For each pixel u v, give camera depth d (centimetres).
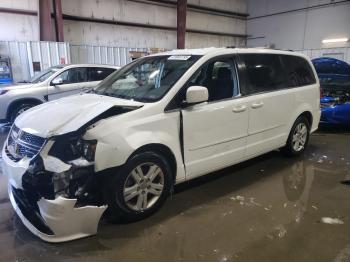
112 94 337
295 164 450
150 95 304
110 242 258
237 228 279
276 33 1691
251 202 330
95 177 255
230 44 1753
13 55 935
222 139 340
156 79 327
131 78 352
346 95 640
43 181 238
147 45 1380
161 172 294
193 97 290
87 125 252
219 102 334
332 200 336
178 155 303
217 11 1631
